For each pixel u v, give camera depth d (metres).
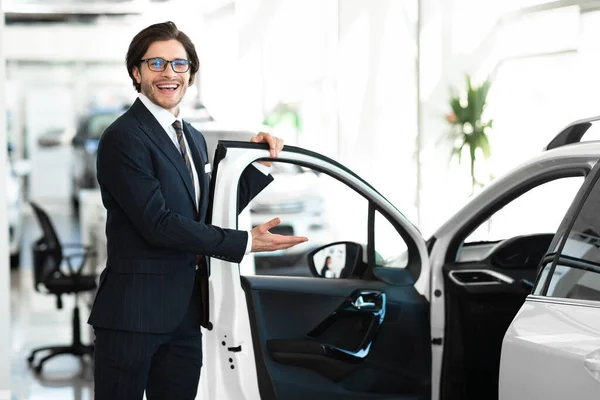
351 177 2.70
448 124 8.38
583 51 7.16
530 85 7.77
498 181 2.69
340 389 2.61
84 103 13.52
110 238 2.41
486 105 8.16
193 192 2.46
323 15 8.76
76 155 13.70
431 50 8.40
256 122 8.87
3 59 4.01
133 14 12.59
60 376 5.32
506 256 2.92
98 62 13.34
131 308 2.35
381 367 2.71
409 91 8.50
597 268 1.89
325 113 8.80
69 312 7.65
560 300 1.96
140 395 2.39
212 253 2.32
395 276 2.80
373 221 2.76
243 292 2.39
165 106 2.42
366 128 8.48
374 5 8.45
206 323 2.40
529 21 7.75
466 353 2.86
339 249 2.70
